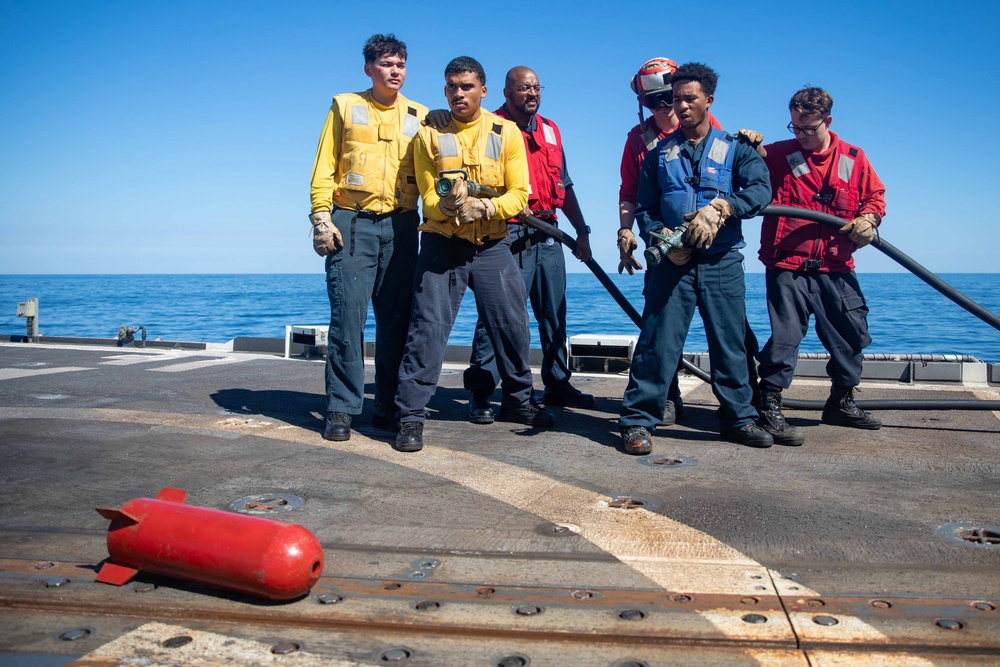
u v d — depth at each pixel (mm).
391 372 3902
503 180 3656
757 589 1919
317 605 1842
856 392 4762
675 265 3504
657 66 3957
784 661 1603
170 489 2111
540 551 2205
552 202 4355
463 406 4582
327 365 3705
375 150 3674
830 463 3236
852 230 3637
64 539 2283
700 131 3553
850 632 1688
